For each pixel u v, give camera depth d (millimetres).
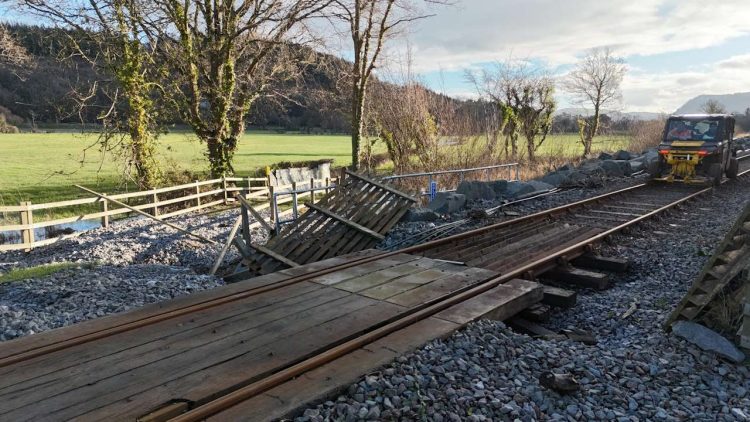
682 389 4289
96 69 19812
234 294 5805
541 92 28875
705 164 17516
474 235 9875
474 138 23328
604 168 21188
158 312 5211
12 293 7848
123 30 18594
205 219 17359
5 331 5648
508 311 5797
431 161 21844
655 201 14398
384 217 11523
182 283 8250
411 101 22000
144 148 20328
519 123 27906
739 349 4898
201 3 20047
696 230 10727
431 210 12336
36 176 31938
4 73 73250
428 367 4203
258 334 4734
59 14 18156
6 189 26406
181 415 3258
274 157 48062
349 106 25375
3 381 3809
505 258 8391
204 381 3818
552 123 32281
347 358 4238
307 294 5930
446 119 23250
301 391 3656
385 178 13195
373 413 3496
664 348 5062
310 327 4914
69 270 9547
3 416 3344
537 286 6363
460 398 3814
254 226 15508
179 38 20031
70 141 59812
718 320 5238
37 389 3691
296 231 10656
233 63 20969
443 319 5176
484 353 4617
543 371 4438
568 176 18766
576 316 6574
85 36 18641
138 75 19453
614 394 4148
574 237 9906
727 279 5090
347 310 5395
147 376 3900
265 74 22375
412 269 7062
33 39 19047
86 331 4699
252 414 3352
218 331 4797
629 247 9539
